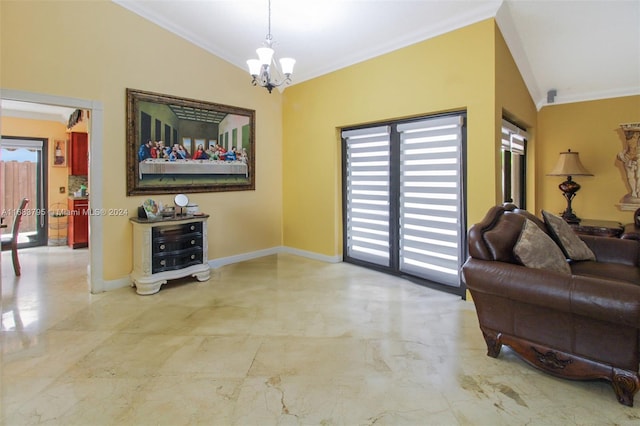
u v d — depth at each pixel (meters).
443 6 3.13
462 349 2.40
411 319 2.92
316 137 4.85
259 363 2.23
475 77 3.20
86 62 3.40
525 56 3.83
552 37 3.48
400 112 3.81
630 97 4.20
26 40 3.06
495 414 1.74
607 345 1.81
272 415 1.75
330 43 4.00
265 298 3.43
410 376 2.08
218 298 3.43
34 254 5.32
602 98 4.37
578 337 1.90
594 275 2.41
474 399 1.86
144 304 3.25
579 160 4.33
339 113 4.50
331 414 1.75
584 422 1.68
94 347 2.43
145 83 3.81
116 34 3.58
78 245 5.73
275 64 4.62
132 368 2.16
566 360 1.96
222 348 2.42
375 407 1.80
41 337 2.57
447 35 3.38
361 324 2.82
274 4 3.38
